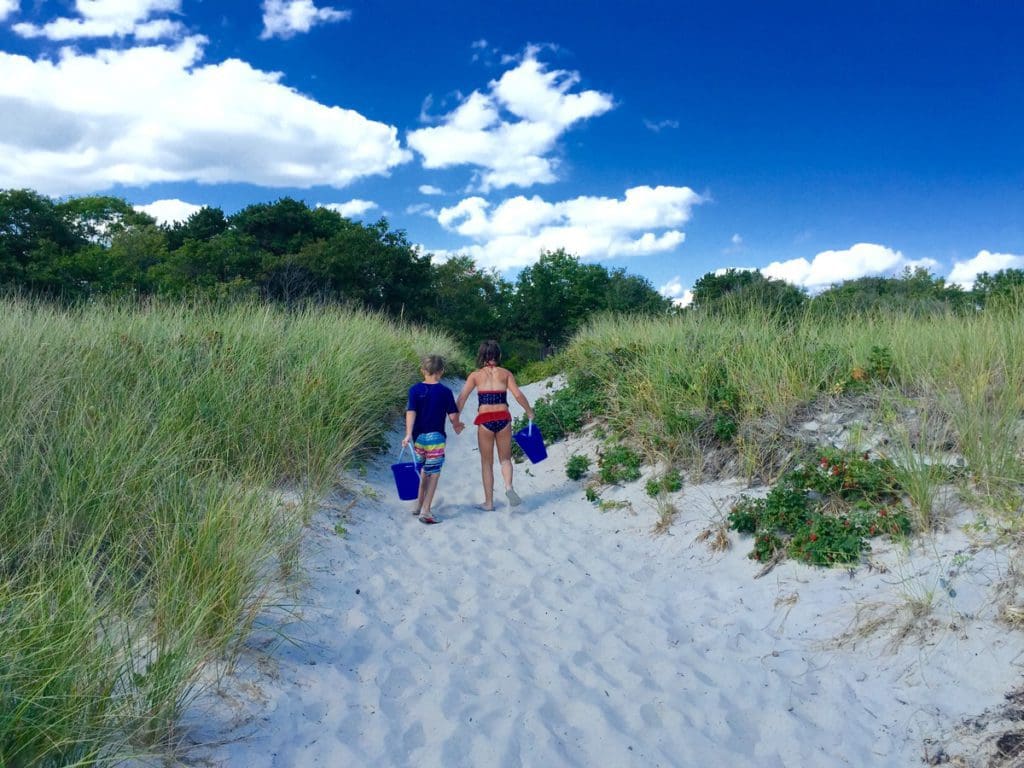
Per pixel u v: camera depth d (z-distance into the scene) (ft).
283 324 37.11
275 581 15.93
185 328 32.30
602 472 25.05
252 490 18.31
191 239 131.13
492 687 13.24
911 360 23.44
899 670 12.55
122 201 190.19
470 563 19.45
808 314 30.91
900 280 42.83
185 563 13.34
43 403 19.17
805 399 23.36
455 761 11.03
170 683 10.43
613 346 37.01
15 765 8.55
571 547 20.74
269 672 12.62
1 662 9.36
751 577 17.17
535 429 24.97
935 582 14.16
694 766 11.09
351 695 12.67
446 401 23.09
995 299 26.66
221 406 23.54
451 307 144.56
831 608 14.89
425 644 14.82
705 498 21.53
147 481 16.43
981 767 10.19
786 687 12.86
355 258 108.27
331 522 20.63
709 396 25.20
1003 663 11.81
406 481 22.35
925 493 16.39
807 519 17.76
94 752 8.95
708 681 13.35
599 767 11.09
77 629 10.37
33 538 13.41
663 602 16.89
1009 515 15.25
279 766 10.42
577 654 14.47
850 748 11.14
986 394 19.38
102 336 27.25
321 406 26.17
